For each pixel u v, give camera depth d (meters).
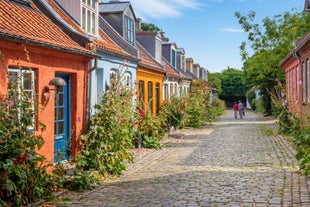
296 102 22.64
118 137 11.29
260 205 7.34
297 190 8.44
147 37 25.28
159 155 14.46
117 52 14.62
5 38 7.92
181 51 36.38
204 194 8.29
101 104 11.69
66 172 9.70
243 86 83.12
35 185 7.61
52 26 11.48
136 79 18.97
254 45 31.84
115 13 18.27
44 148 9.64
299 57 21.12
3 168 6.86
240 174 10.47
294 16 29.95
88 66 12.37
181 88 32.59
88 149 10.77
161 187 9.05
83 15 13.97
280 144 17.19
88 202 7.75
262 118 41.12
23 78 9.15
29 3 11.69
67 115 11.71
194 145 17.59
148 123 16.53
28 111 7.86
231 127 28.77
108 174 10.60
